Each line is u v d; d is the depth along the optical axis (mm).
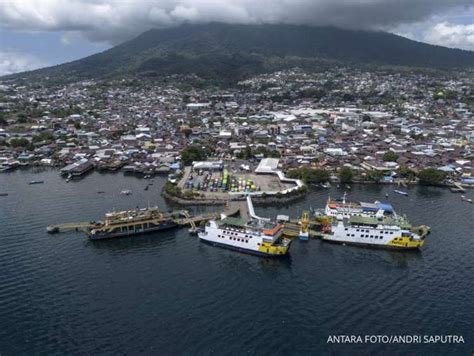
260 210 178750
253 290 109125
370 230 137500
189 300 103125
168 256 131250
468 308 100188
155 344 85438
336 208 159625
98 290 107250
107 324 92125
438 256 131000
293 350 84500
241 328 91562
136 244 140500
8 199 189000
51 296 103625
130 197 195375
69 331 89438
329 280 115375
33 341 86188
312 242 143625
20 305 99188
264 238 130625
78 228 151375
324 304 102188
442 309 99750
